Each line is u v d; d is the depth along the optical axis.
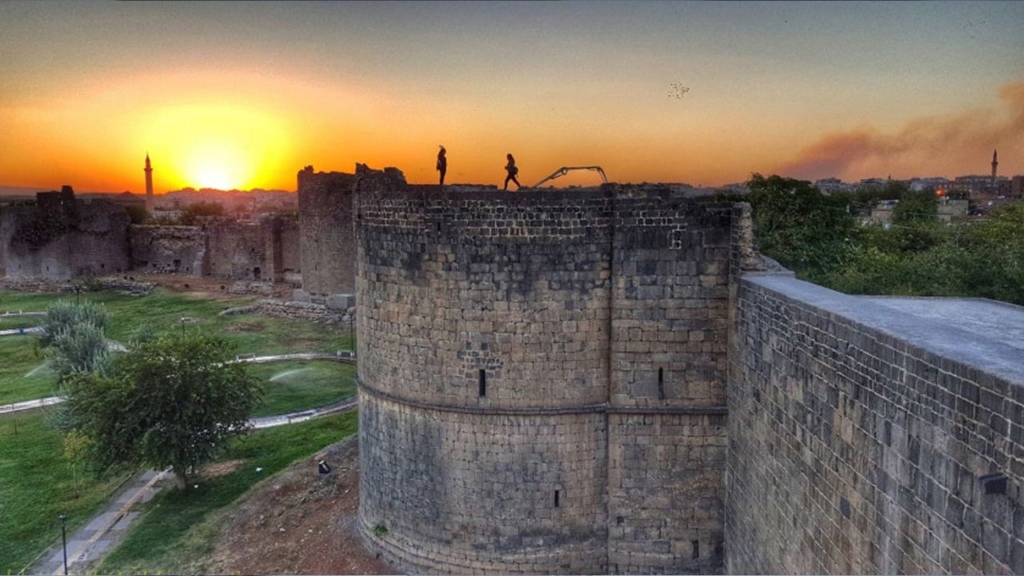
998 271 35.34
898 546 12.25
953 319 20.86
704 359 22.05
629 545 22.98
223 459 35.97
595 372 22.52
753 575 19.62
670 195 22.19
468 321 22.67
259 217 100.75
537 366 22.47
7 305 75.31
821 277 43.88
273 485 31.06
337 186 70.75
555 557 23.02
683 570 22.78
